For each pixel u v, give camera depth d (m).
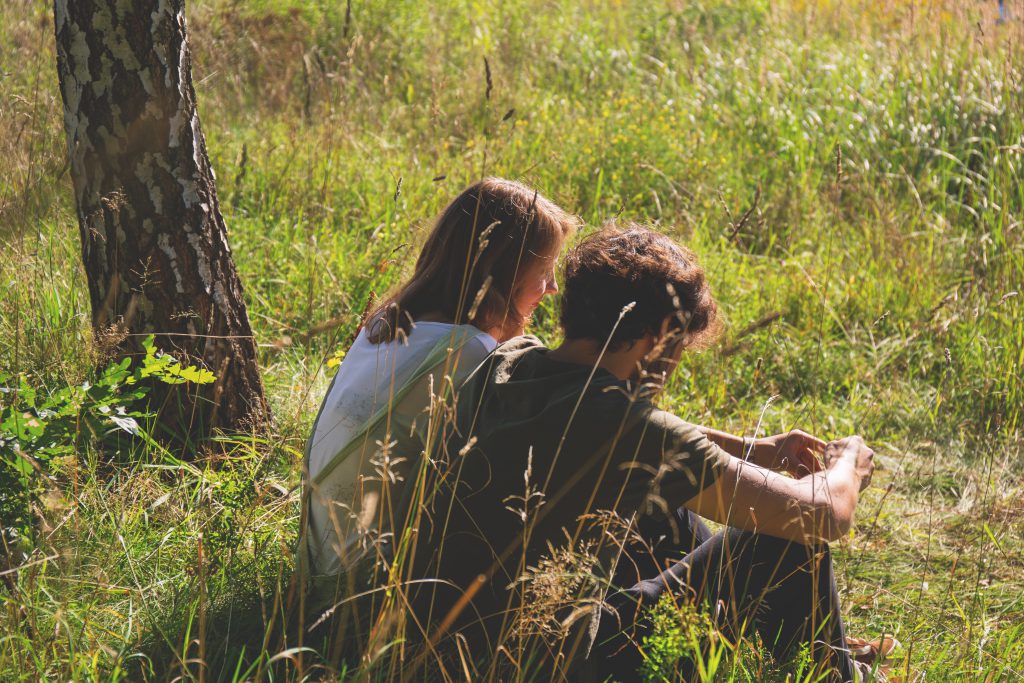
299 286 4.28
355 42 5.72
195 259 2.99
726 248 5.19
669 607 1.93
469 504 1.88
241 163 4.98
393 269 4.24
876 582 2.97
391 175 5.25
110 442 2.97
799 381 4.20
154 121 2.86
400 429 2.12
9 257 3.49
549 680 1.98
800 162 6.17
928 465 3.72
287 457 3.09
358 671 1.89
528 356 1.98
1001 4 7.16
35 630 2.01
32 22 5.77
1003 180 5.54
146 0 2.78
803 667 2.06
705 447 1.85
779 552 2.07
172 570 2.51
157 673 2.16
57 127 4.60
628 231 2.03
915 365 4.38
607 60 7.87
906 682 2.22
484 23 8.31
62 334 3.27
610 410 1.81
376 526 2.11
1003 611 2.81
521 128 6.02
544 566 1.90
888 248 4.96
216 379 3.05
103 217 2.92
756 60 7.69
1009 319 4.24
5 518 2.41
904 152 6.15
